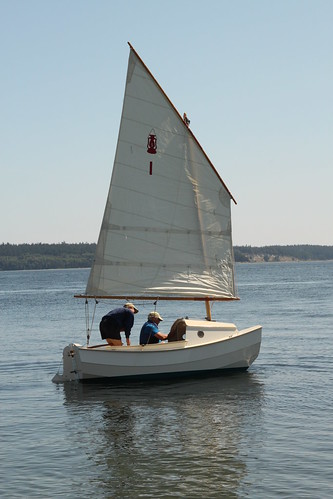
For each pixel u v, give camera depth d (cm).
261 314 5906
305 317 5375
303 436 1684
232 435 1719
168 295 2714
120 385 2470
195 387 2406
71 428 1852
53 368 2988
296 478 1373
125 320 2531
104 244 2717
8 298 10469
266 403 2108
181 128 2703
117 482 1384
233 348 2653
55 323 5481
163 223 2723
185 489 1334
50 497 1309
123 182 2714
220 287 2758
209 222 2750
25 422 1938
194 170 2728
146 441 1688
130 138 2706
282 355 3169
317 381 2470
